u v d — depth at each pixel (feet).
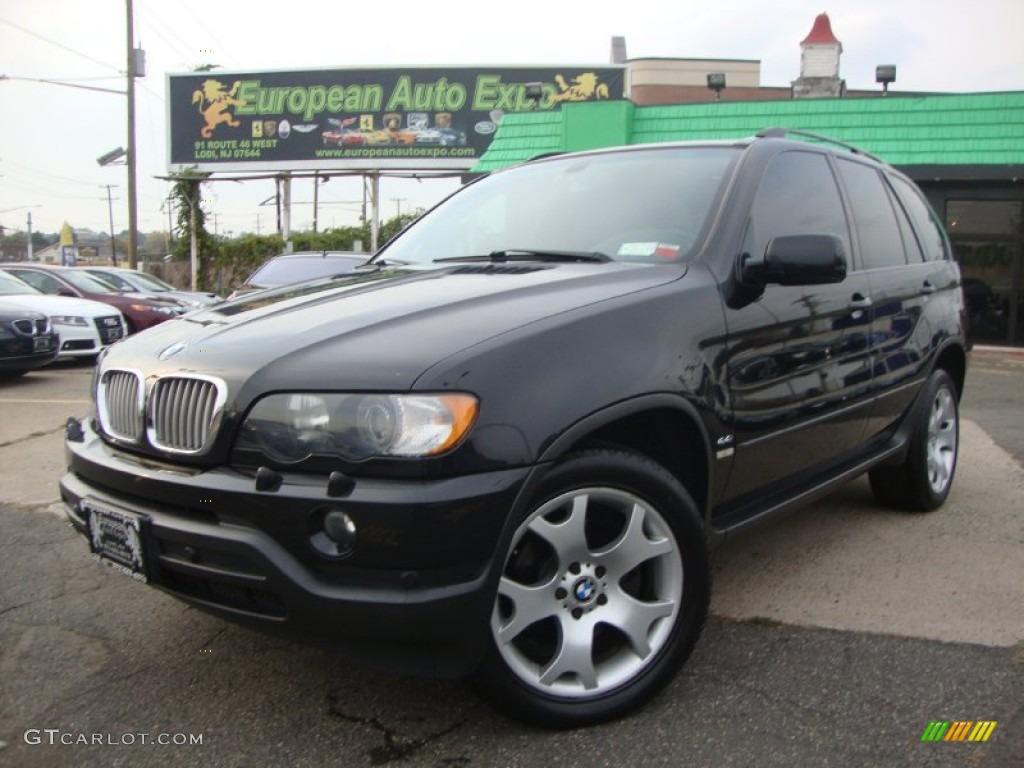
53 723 8.68
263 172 93.56
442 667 7.43
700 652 10.00
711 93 122.62
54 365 40.34
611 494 8.29
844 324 12.04
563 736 8.25
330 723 8.60
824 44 71.36
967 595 11.66
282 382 7.63
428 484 7.18
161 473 8.14
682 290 9.46
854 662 9.72
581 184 12.46
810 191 12.55
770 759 7.86
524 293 8.93
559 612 8.21
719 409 9.41
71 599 11.80
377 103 89.81
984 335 51.26
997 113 49.47
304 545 7.32
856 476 13.11
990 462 19.40
